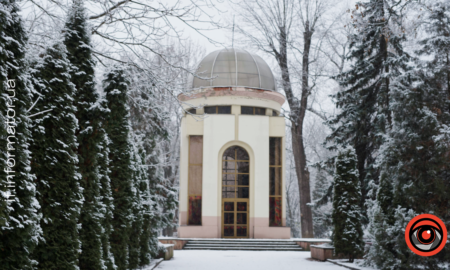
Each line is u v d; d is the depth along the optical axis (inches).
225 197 1317.7
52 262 350.3
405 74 722.2
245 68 1382.9
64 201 357.7
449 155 634.8
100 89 617.6
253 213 1296.8
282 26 1462.8
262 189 1298.0
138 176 684.7
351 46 1057.5
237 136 1315.2
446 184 645.3
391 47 1072.8
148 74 527.5
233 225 1307.8
